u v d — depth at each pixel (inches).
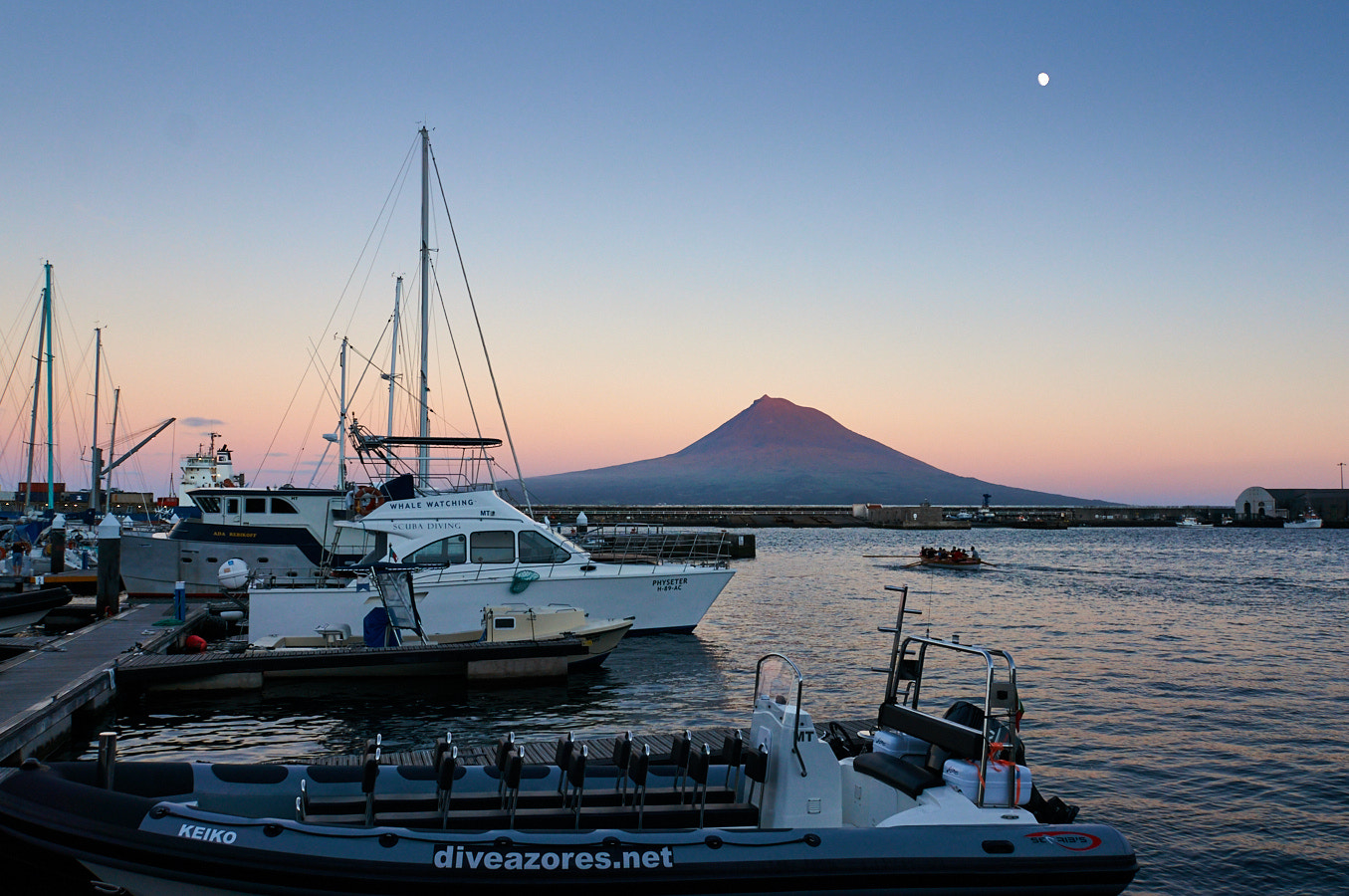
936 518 6658.5
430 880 275.6
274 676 720.3
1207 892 387.5
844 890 294.7
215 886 277.4
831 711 690.8
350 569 831.1
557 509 6407.5
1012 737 327.0
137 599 1120.8
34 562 1411.2
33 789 294.7
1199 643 1043.9
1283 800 493.0
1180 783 523.2
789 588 1785.2
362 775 337.4
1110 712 692.7
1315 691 775.1
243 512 1109.7
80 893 291.3
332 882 275.1
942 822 309.6
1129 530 6584.6
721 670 837.2
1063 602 1517.0
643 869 284.7
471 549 850.1
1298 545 4160.9
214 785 330.6
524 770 361.4
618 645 920.9
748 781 354.6
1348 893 385.7
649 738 499.2
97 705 626.8
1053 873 305.7
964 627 1186.6
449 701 702.5
